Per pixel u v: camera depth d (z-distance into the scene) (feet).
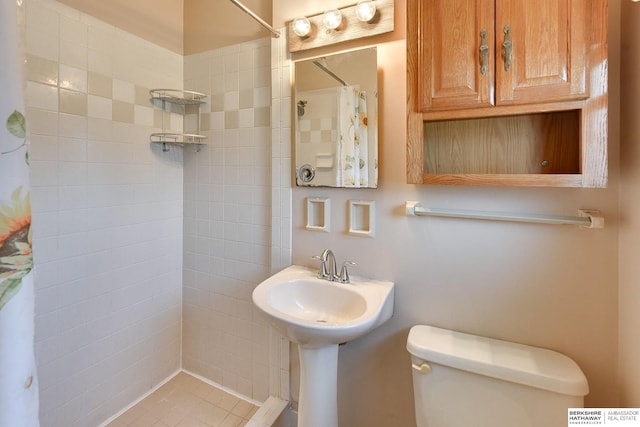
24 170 1.71
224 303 5.88
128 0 5.13
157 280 5.84
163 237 5.93
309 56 4.55
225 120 5.73
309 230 4.70
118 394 5.23
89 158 4.70
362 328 3.16
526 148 3.39
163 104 5.79
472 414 3.23
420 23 3.39
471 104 3.19
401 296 4.12
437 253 3.90
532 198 3.43
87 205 4.70
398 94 4.02
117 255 5.15
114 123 5.01
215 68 5.78
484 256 3.67
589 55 2.77
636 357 2.79
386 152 4.12
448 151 3.74
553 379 2.91
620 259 3.08
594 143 2.79
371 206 4.20
